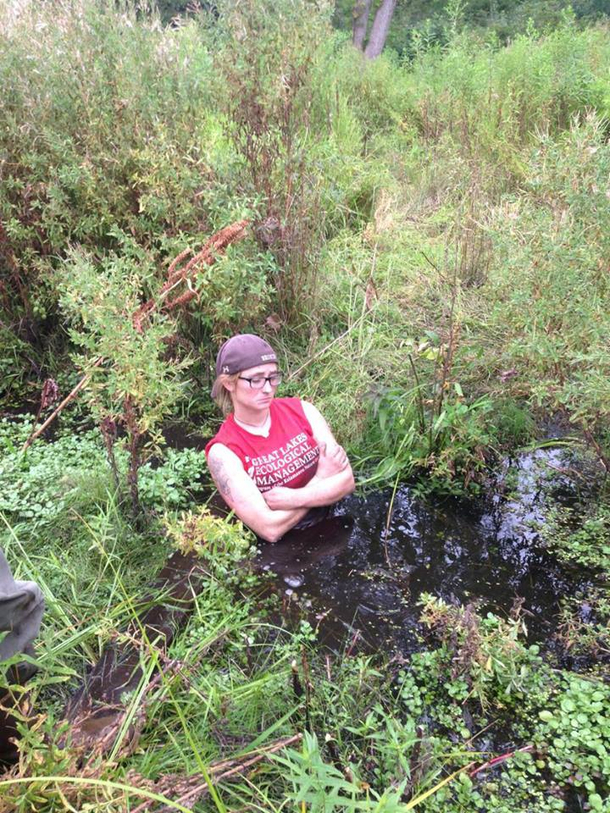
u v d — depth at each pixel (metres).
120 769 2.15
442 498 3.92
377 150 7.95
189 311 4.92
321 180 5.22
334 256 5.85
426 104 8.10
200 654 2.74
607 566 3.36
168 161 4.57
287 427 3.73
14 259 4.88
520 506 3.84
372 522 3.72
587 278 3.57
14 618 2.01
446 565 3.42
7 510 3.74
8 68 4.79
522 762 2.44
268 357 3.49
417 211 6.73
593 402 3.39
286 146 4.84
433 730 2.59
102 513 3.53
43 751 1.91
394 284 5.71
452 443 4.00
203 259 4.18
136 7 5.15
